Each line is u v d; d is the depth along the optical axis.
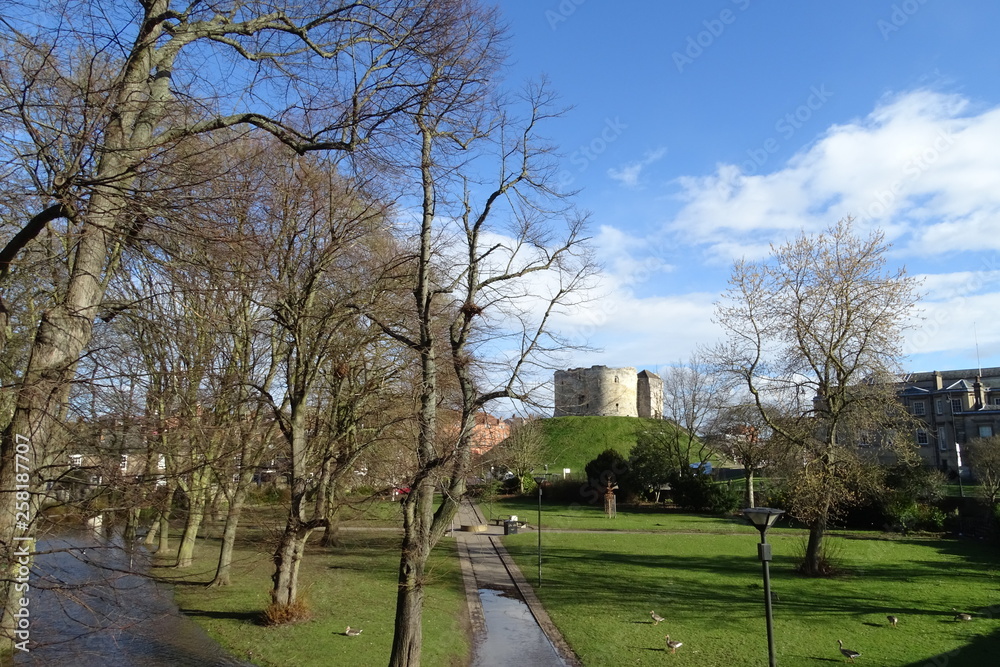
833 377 21.50
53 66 6.87
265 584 18.17
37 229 7.02
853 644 13.55
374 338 13.63
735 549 27.72
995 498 31.52
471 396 11.26
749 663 12.42
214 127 8.22
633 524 37.78
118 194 6.38
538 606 17.50
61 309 7.46
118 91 6.94
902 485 33.41
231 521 18.14
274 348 15.62
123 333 10.51
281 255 13.23
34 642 7.45
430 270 12.35
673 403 53.06
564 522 38.88
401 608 10.18
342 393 15.49
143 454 8.79
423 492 10.51
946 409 62.59
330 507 14.19
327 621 14.55
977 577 20.97
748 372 22.05
